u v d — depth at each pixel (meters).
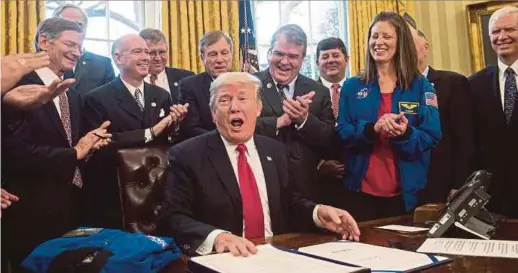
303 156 2.26
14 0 3.35
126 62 2.48
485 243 1.33
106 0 4.21
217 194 1.61
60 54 2.19
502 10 2.46
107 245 1.25
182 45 4.03
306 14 5.09
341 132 2.12
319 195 2.48
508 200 2.40
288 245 1.39
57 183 2.05
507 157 2.40
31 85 1.84
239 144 1.72
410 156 1.97
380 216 2.06
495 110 2.44
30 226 1.98
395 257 1.18
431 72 2.57
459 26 4.68
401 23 2.08
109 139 2.18
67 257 1.21
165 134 2.43
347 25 4.97
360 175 2.09
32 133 2.04
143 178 2.06
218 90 1.71
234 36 4.20
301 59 2.44
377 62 2.11
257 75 2.49
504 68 2.45
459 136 2.42
